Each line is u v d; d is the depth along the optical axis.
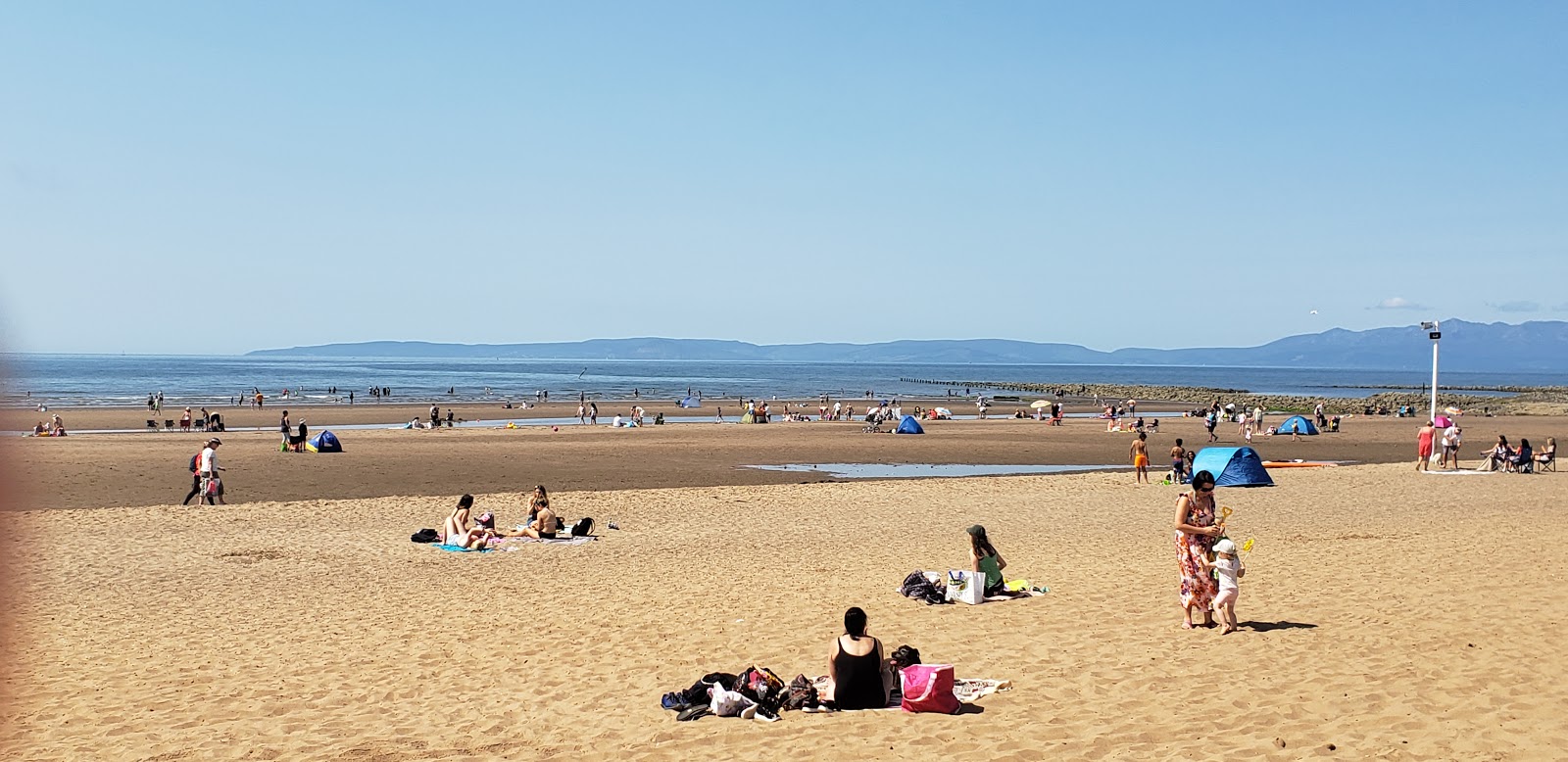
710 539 19.41
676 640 11.12
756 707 8.38
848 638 8.66
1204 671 9.09
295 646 11.13
